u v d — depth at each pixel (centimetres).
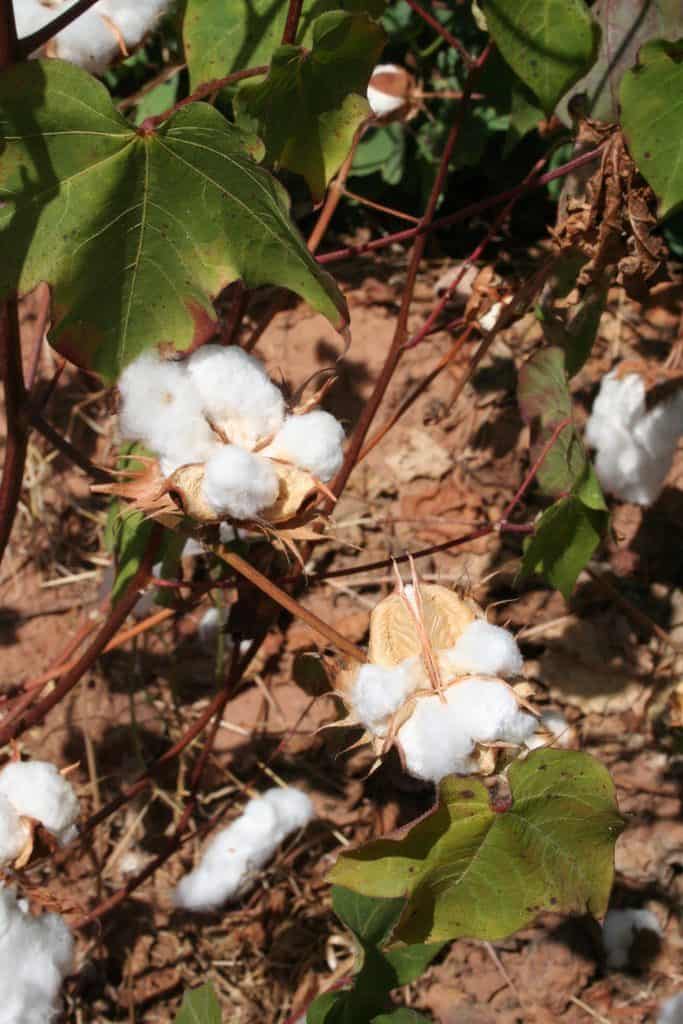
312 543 103
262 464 85
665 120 92
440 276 132
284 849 114
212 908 112
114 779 115
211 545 88
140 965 110
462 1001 110
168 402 86
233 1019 109
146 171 85
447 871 85
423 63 126
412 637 86
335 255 105
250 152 84
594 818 85
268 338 125
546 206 139
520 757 86
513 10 90
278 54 87
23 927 93
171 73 106
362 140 129
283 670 118
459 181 138
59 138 84
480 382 125
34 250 85
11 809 89
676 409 113
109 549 112
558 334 108
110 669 117
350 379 124
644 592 121
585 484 103
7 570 121
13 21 84
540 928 112
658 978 111
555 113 104
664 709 117
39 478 122
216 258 86
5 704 103
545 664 119
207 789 115
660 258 101
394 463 123
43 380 125
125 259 86
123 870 113
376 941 99
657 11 100
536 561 105
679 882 113
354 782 115
